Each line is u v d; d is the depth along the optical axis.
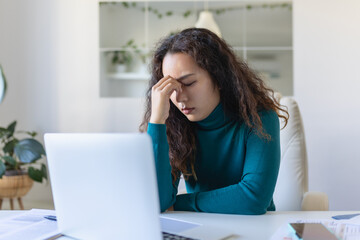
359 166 3.60
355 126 3.61
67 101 3.80
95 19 3.78
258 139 1.19
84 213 0.82
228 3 4.00
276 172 1.17
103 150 0.75
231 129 1.26
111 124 3.78
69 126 3.80
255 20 4.15
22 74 3.82
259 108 1.25
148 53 4.09
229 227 0.94
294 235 0.82
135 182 0.73
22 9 3.80
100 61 3.85
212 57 1.18
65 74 3.80
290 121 1.71
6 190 3.21
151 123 1.14
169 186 1.15
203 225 0.95
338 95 3.63
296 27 3.67
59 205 0.88
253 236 0.86
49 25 3.79
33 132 3.53
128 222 0.75
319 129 3.65
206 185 1.33
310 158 3.65
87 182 0.79
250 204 1.09
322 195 1.46
